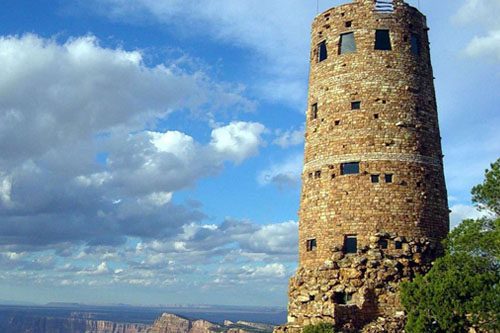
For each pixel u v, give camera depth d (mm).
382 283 62062
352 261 63031
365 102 66875
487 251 52844
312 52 72875
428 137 67812
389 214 64125
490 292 49188
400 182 65000
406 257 63188
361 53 68250
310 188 68250
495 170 54688
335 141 67188
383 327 59469
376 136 65875
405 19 69688
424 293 51812
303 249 67625
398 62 68250
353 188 65062
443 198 67938
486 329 50531
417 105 67875
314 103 70625
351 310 60719
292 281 67125
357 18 69312
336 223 65000
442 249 65688
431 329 50656
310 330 59438
